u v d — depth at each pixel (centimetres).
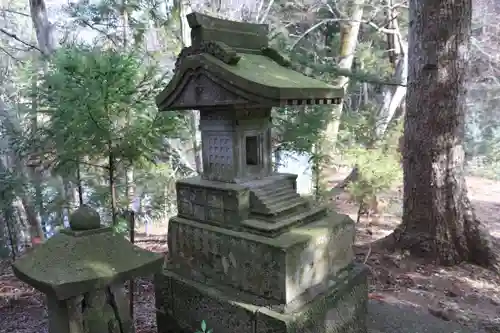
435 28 589
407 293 537
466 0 583
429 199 634
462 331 432
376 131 1067
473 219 638
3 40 1100
